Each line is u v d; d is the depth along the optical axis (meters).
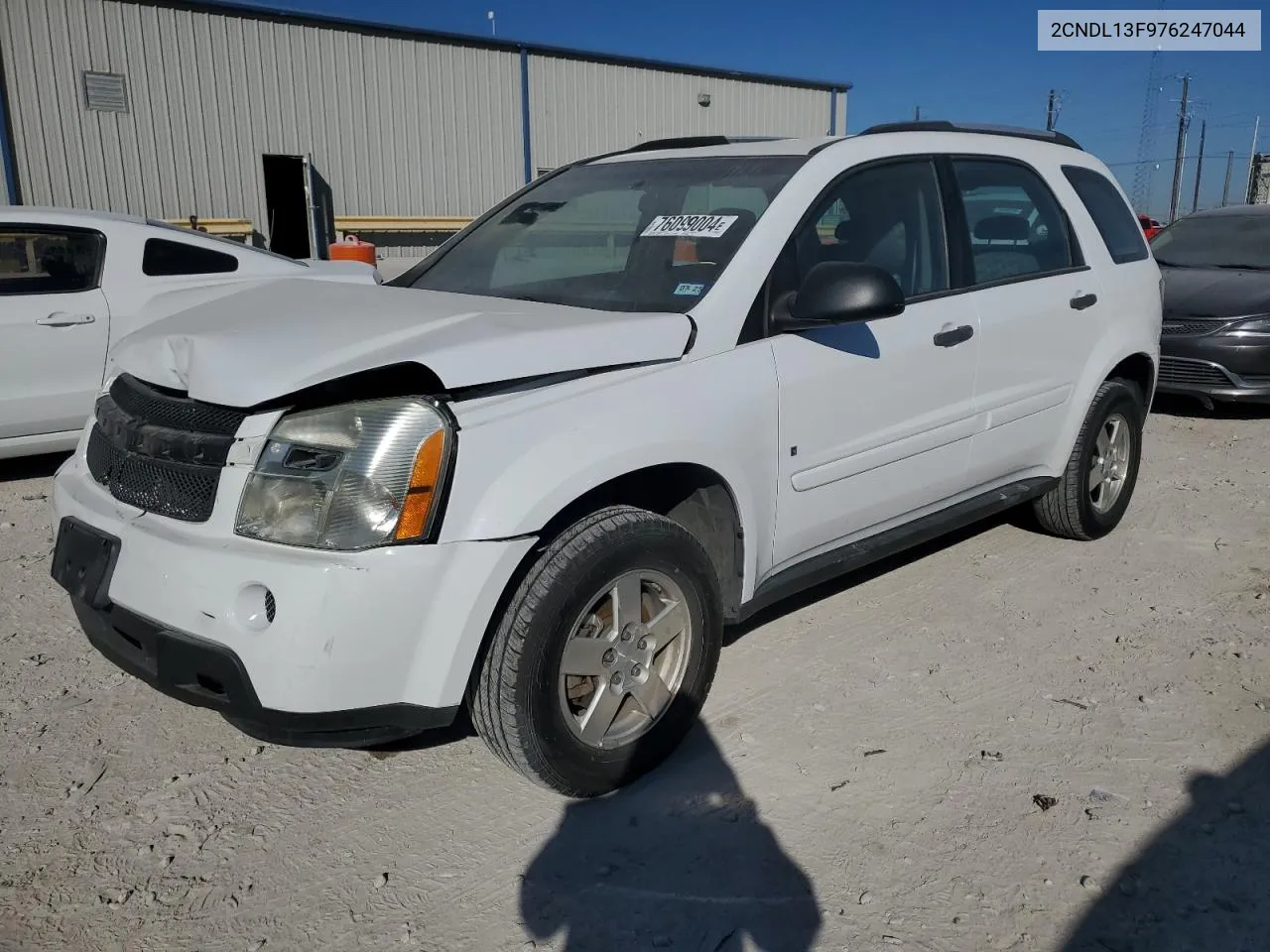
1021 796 3.01
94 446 3.12
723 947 2.43
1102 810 2.95
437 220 22.89
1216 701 3.58
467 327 2.85
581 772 2.88
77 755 3.23
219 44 20.06
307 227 22.58
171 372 2.83
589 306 3.45
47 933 2.47
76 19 18.62
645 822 2.90
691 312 3.19
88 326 6.11
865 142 3.87
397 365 2.56
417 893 2.62
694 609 3.09
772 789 3.04
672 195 3.81
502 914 2.54
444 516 2.55
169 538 2.62
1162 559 4.95
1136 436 5.21
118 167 19.47
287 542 2.51
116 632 2.80
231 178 20.69
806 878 2.67
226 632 2.50
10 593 4.45
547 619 2.71
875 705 3.53
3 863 2.72
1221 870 2.70
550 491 2.68
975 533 5.31
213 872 2.70
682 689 3.11
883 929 2.49
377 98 22.03
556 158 24.67
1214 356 7.82
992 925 2.50
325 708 2.50
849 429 3.58
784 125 28.19
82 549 2.86
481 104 23.34
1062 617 4.27
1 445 5.96
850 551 3.76
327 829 2.88
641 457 2.88
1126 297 4.94
